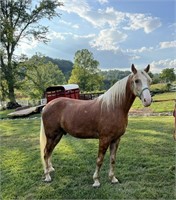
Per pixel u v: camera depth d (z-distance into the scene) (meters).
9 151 5.52
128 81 3.43
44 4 19.53
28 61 20.84
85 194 3.29
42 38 20.53
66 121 3.76
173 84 17.19
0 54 18.56
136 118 9.31
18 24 19.83
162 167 4.00
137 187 3.38
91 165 4.30
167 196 3.10
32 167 4.38
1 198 3.33
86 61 33.22
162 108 11.31
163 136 5.98
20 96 26.92
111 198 3.13
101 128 3.45
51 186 3.59
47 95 13.15
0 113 15.65
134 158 4.46
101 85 32.81
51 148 4.01
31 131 7.87
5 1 18.81
